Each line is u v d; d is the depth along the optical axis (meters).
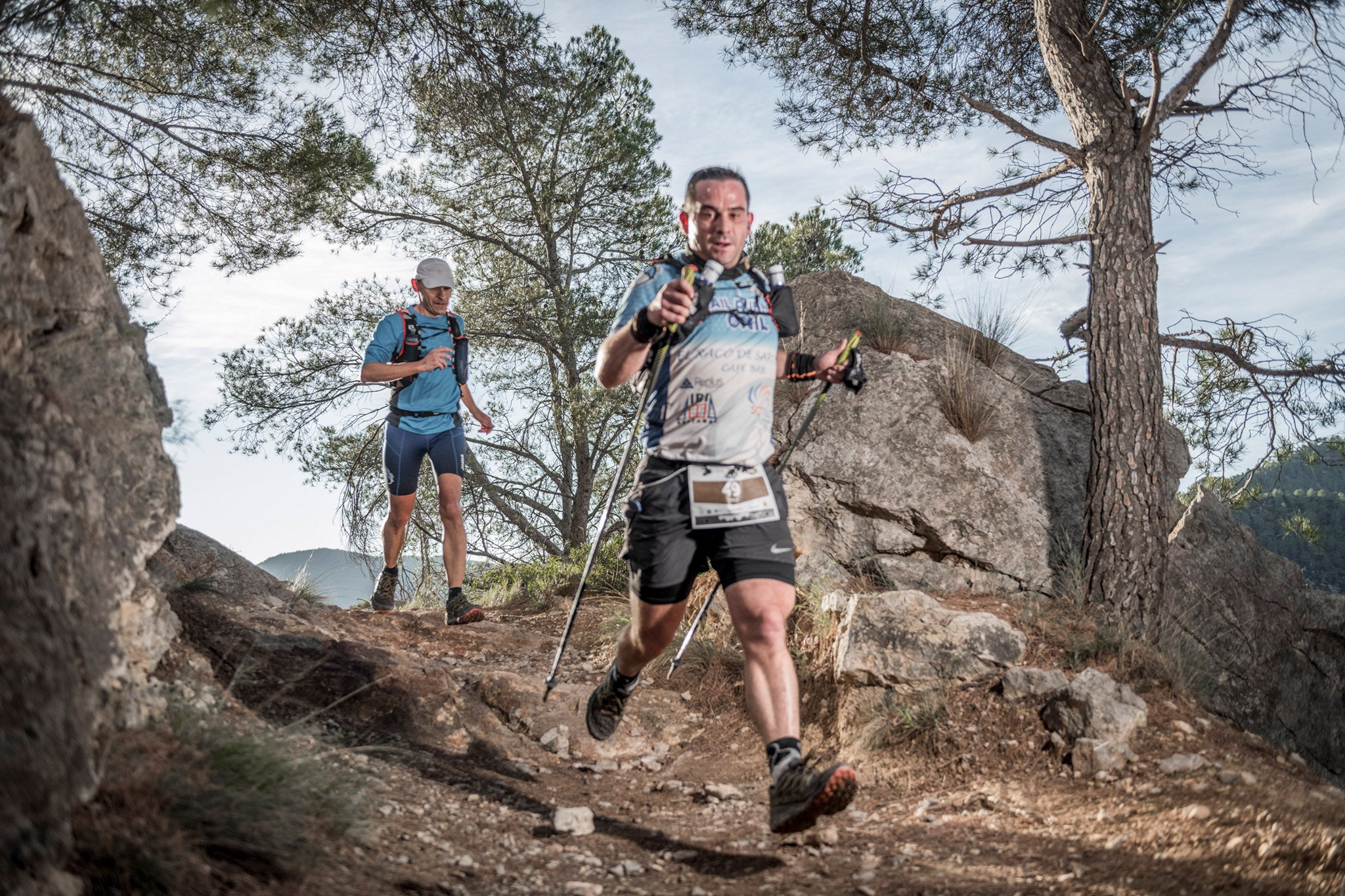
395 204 13.91
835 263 14.03
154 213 8.30
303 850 2.47
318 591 6.12
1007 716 4.18
